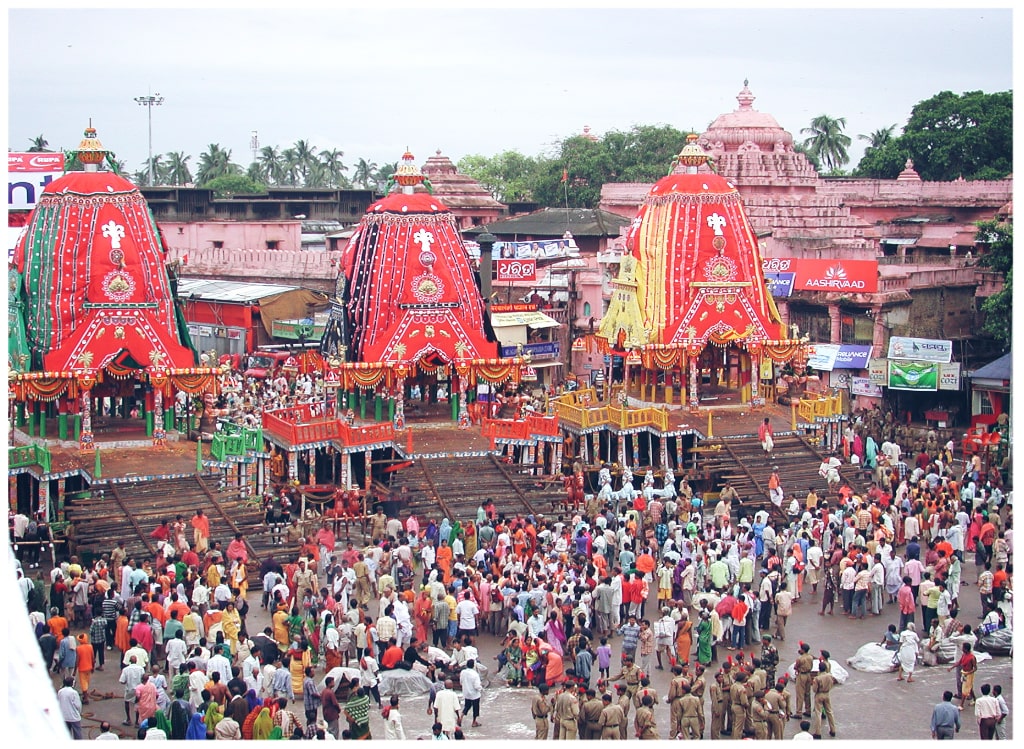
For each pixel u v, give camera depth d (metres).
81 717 27.03
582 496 44.94
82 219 44.19
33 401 44.31
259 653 28.20
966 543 40.22
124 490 40.66
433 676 27.84
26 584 31.73
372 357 48.53
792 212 69.06
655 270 52.19
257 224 84.62
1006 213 64.06
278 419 46.78
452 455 46.28
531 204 98.50
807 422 49.69
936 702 29.08
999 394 55.50
